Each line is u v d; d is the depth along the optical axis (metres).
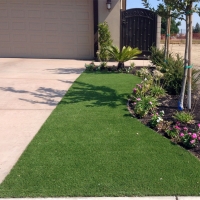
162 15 5.73
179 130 4.49
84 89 7.36
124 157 3.70
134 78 8.75
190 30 5.26
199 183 3.13
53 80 8.57
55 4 13.98
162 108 5.70
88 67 10.41
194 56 16.88
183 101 6.07
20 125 4.91
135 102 5.84
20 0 14.03
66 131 4.57
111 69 10.39
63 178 3.21
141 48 13.55
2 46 14.57
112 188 3.03
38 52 14.56
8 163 3.59
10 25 14.33
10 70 10.42
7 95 6.85
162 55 10.30
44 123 4.95
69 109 5.71
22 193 2.94
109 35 13.01
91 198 2.88
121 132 4.52
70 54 14.48
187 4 4.91
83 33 14.20
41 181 3.16
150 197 2.90
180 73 6.80
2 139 4.33
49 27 14.26
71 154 3.79
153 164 3.53
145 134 4.46
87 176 3.25
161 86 6.87
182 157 3.73
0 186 3.06
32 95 6.85
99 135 4.41
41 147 4.00
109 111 5.57
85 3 13.88
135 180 3.18
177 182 3.15
